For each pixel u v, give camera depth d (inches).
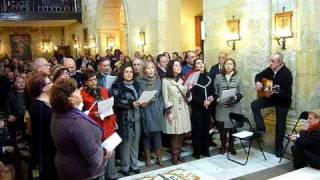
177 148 201.8
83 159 101.0
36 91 129.0
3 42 752.3
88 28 607.8
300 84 208.4
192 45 469.1
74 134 97.6
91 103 151.9
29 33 770.2
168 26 365.1
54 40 787.4
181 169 192.5
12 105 213.8
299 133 190.1
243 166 196.1
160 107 191.0
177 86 195.6
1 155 155.7
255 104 211.2
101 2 524.1
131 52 432.8
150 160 203.2
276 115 209.5
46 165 129.3
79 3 650.2
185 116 198.4
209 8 278.5
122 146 182.9
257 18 234.1
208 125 213.0
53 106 100.2
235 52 255.4
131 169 187.9
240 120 203.5
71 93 100.3
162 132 202.4
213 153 221.1
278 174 182.9
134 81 189.9
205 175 183.2
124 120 180.1
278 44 218.8
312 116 175.3
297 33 206.2
